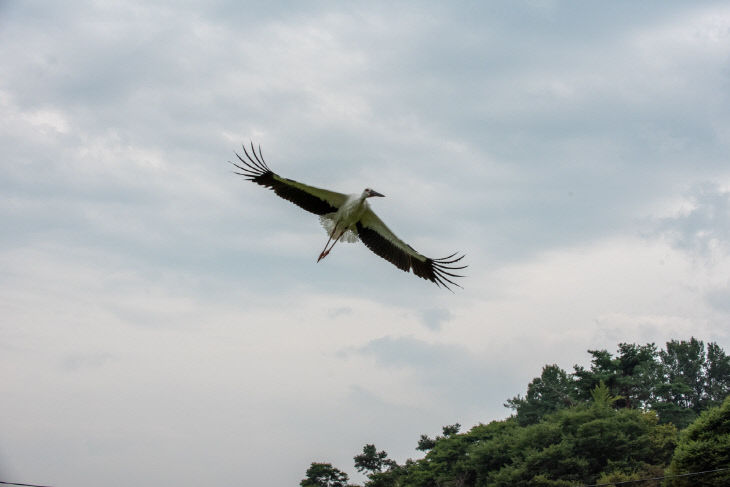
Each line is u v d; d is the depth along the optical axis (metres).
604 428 59.53
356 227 18.22
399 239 18.31
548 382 89.44
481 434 71.12
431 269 18.33
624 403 79.81
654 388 79.06
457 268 18.11
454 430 77.75
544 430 62.66
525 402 91.00
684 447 45.06
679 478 44.47
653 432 62.31
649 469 55.09
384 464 73.94
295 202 17.91
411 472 70.12
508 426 71.62
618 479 53.62
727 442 43.34
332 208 18.06
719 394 89.12
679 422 75.75
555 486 55.41
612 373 78.31
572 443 59.97
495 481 59.47
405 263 18.31
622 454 59.09
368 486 68.94
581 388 78.69
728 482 42.53
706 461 43.47
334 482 68.06
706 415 47.28
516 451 62.81
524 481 57.22
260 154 17.09
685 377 91.19
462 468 66.25
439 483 67.12
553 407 86.56
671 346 94.56
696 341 93.69
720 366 91.06
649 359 82.19
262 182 17.52
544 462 58.69
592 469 58.81
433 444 77.56
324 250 17.81
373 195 18.47
